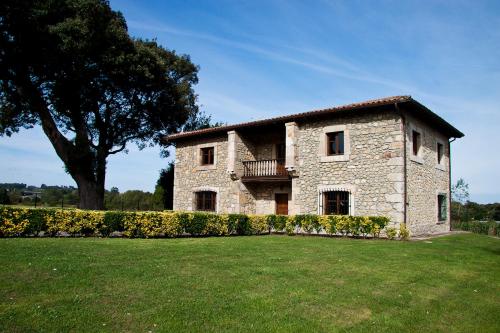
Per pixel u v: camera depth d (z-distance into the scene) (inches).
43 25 671.8
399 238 475.8
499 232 794.8
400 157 490.9
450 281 259.8
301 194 576.7
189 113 1032.2
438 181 642.8
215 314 171.3
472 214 1199.6
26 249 284.4
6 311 162.6
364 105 506.6
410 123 526.3
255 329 158.2
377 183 505.4
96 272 226.4
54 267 230.4
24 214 380.2
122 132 909.2
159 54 941.2
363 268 279.4
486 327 181.3
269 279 233.0
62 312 165.0
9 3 618.8
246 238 455.8
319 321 171.8
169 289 201.9
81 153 780.6
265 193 672.4
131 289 198.8
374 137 514.6
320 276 248.7
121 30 738.2
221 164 690.8
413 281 251.8
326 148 561.0
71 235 408.2
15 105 791.7
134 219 426.6
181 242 386.9
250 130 663.8
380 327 170.9
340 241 436.1
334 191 545.6
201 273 239.6
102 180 850.1
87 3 680.4
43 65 717.9
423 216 566.3
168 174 1088.8
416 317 187.2
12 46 678.5
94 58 733.9
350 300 203.5
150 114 920.9
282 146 670.5
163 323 159.3
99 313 166.7
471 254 365.7
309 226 524.4
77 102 805.9
